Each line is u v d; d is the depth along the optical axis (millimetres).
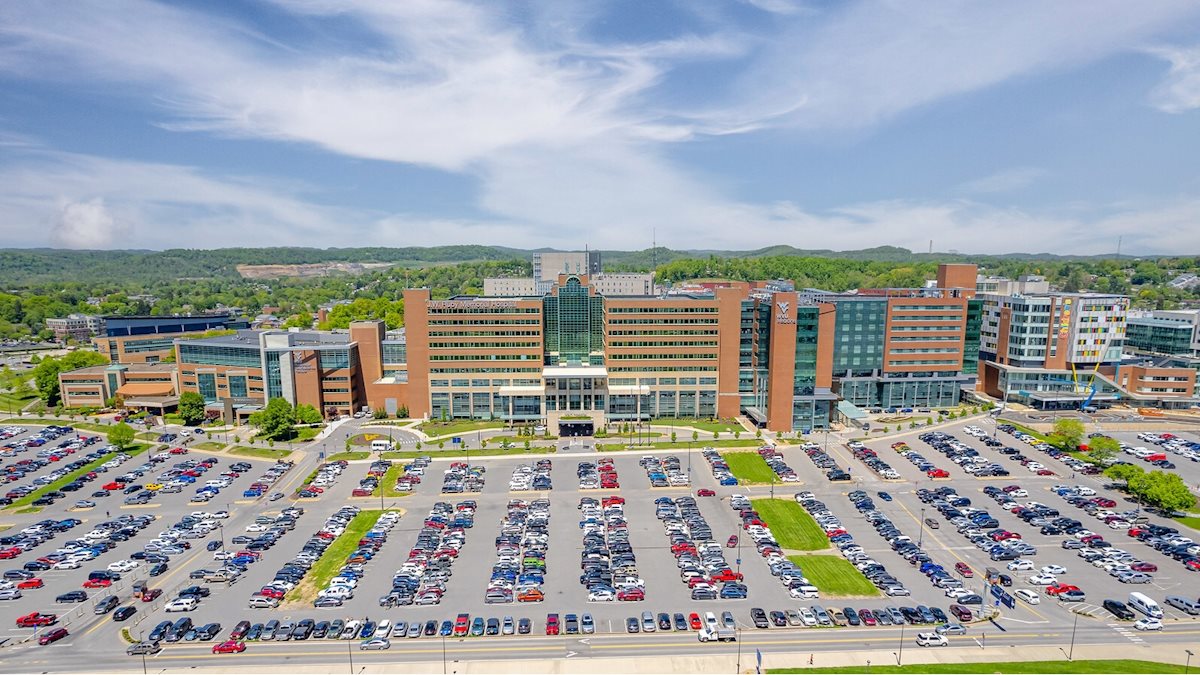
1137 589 111062
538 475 161625
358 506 146375
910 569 118062
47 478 163625
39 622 100375
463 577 115188
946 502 146250
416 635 97625
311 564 119125
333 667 91000
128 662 92000
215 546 126500
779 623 101188
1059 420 190125
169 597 108188
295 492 154375
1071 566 118812
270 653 94062
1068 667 90062
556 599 108312
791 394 199875
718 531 133875
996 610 104812
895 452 182000
